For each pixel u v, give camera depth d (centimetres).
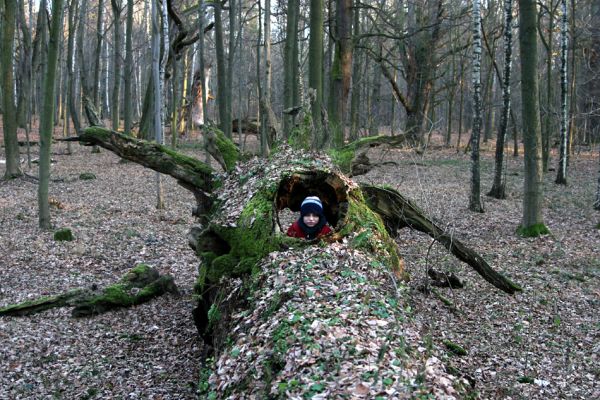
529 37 1329
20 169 2116
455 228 1421
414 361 366
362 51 3225
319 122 1041
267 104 997
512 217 1592
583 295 925
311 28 1731
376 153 2902
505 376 622
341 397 314
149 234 1330
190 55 4375
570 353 697
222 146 945
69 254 1141
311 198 631
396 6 3406
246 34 5091
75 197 1802
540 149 1356
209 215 829
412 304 530
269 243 571
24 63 3100
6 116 2066
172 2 2502
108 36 5469
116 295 856
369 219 633
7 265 1061
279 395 334
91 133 932
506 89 1895
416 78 3225
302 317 408
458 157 3112
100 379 625
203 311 673
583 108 3462
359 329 395
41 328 775
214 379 411
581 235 1380
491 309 849
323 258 518
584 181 2377
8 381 620
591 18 3038
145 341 736
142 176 2298
